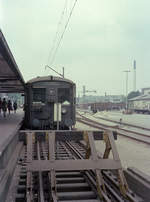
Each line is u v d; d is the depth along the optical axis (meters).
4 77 20.48
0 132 12.49
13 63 13.34
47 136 7.70
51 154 6.71
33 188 6.52
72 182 7.40
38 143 12.66
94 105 106.12
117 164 6.68
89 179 7.11
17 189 6.48
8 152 7.75
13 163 7.65
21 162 9.17
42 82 16.19
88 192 6.44
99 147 14.58
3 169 6.50
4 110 26.31
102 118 49.78
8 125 16.23
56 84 16.27
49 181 6.48
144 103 88.69
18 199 6.01
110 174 7.51
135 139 17.78
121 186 6.23
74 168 6.52
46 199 6.09
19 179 7.17
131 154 12.15
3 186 5.20
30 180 6.18
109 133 7.57
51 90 16.19
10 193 6.09
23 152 10.93
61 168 6.47
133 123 36.00
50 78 16.36
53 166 6.46
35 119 15.82
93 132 8.12
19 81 22.83
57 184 7.02
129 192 6.04
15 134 10.27
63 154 11.19
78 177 7.80
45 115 16.09
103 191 6.11
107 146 7.54
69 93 16.39
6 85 27.12
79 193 6.35
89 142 7.35
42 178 7.01
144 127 28.45
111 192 6.21
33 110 16.03
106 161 6.70
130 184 6.70
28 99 16.28
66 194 6.26
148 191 5.55
